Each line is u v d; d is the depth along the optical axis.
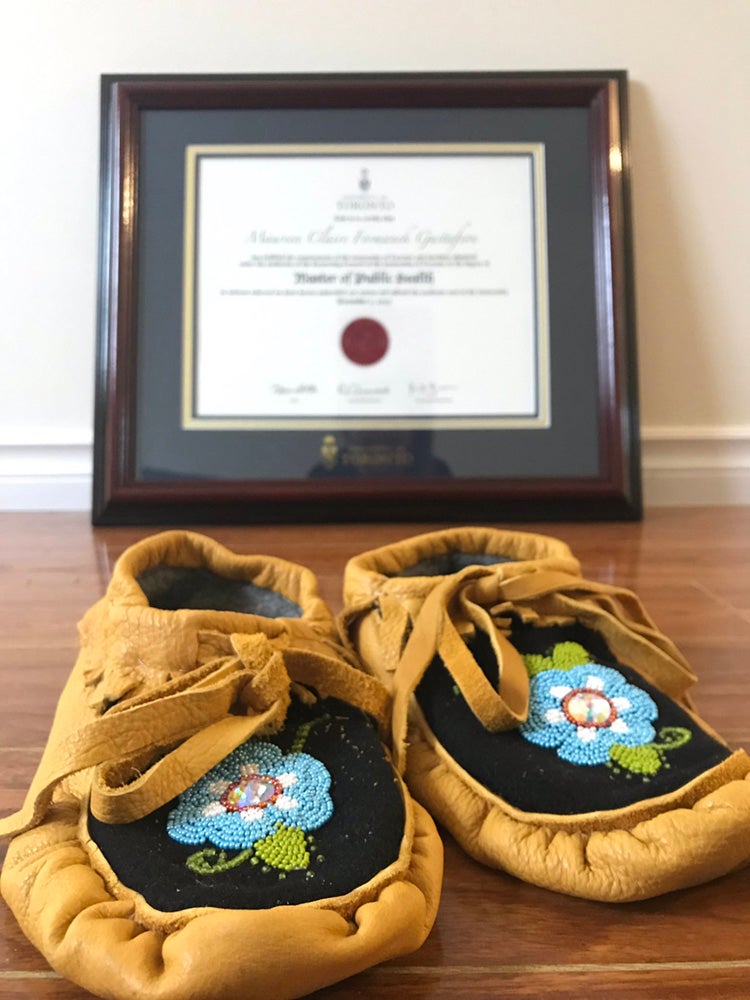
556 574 0.45
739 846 0.32
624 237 0.91
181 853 0.31
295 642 0.42
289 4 0.91
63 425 0.95
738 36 0.93
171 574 0.51
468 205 0.92
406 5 0.91
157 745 0.34
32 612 0.66
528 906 0.35
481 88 0.91
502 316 0.92
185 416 0.91
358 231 0.92
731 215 0.95
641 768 0.36
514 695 0.39
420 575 0.52
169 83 0.90
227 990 0.26
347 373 0.92
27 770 0.45
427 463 0.92
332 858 0.31
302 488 0.90
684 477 0.98
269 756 0.36
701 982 0.30
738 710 0.51
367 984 0.30
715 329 0.97
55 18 0.90
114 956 0.27
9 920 0.34
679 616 0.65
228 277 0.91
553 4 0.92
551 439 0.92
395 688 0.42
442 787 0.39
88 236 0.93
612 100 0.91
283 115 0.92
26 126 0.92
